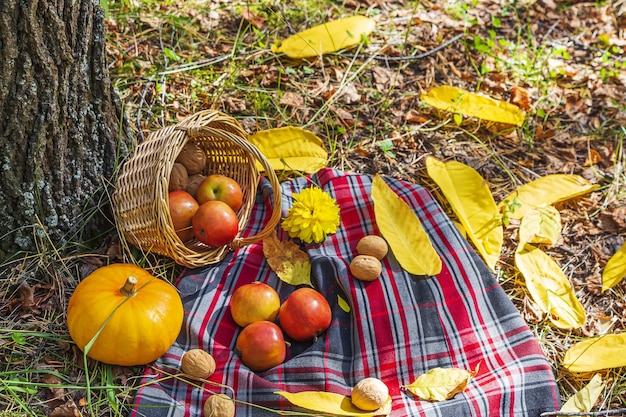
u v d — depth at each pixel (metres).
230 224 1.57
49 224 1.57
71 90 1.51
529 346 1.51
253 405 1.42
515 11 2.22
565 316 1.60
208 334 1.52
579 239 1.75
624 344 1.54
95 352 1.43
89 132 1.57
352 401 1.42
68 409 1.38
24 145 1.49
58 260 1.57
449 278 1.60
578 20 2.25
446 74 2.04
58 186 1.55
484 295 1.58
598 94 2.05
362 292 1.56
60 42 1.46
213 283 1.59
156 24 2.00
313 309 1.50
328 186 1.74
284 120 1.88
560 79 2.08
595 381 1.48
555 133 1.96
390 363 1.49
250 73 1.95
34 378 1.44
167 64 1.92
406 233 1.64
